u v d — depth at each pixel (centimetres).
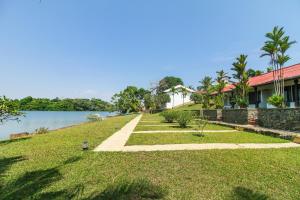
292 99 2422
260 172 674
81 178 637
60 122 4606
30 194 538
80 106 12600
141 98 8975
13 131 2988
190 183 591
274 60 2444
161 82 8300
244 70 2917
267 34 2450
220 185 577
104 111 13150
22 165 790
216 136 1422
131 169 710
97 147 1084
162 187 564
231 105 3619
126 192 535
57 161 832
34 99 11838
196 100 6544
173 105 7306
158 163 774
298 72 2206
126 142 1213
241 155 878
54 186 584
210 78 5378
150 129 1905
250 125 1978
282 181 603
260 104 3009
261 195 514
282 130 1570
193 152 938
